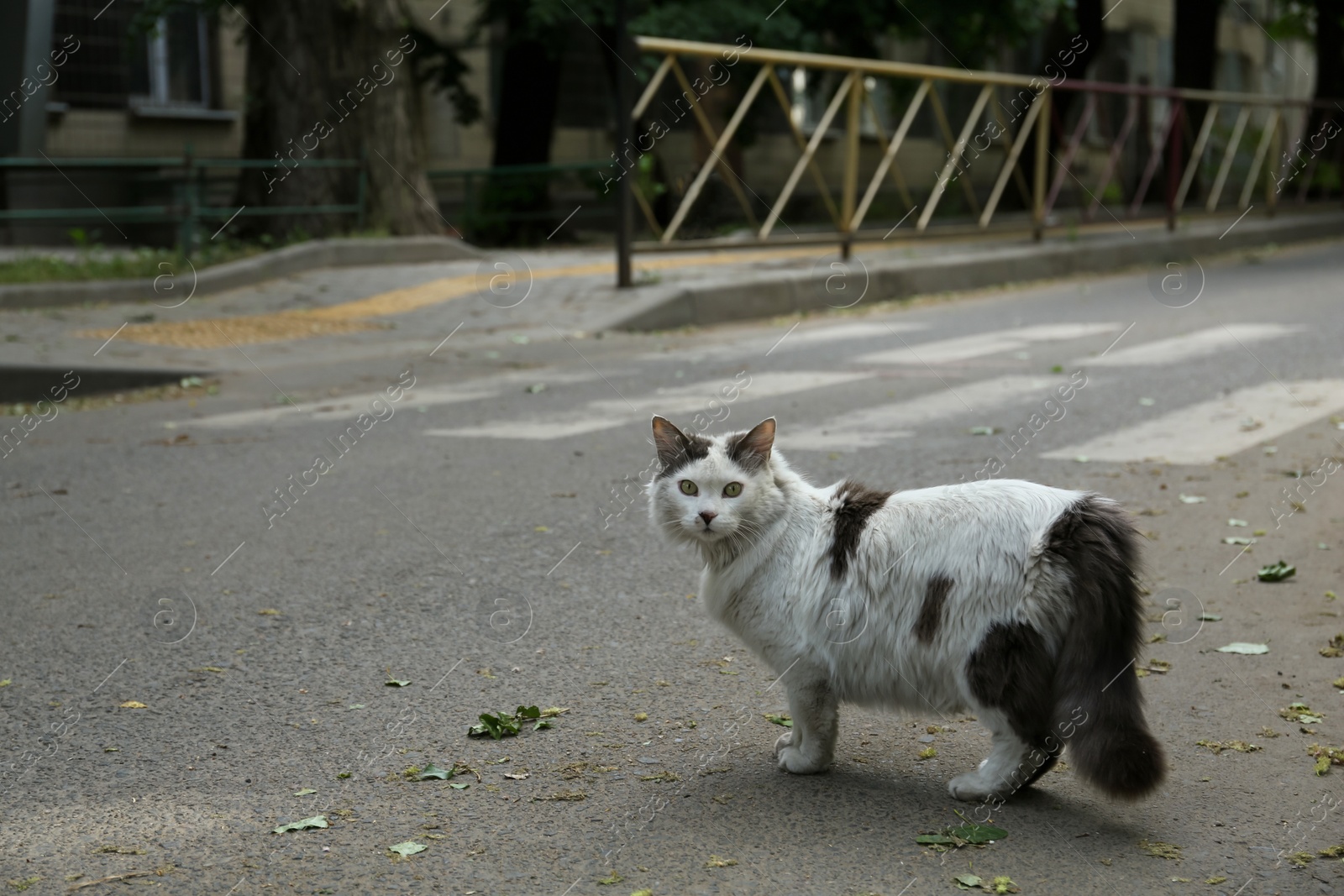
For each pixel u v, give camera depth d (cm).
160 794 372
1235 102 2322
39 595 563
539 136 2220
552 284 1500
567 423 905
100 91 2173
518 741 406
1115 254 1878
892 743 403
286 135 1778
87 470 798
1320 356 1064
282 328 1301
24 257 1661
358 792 372
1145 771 317
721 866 323
